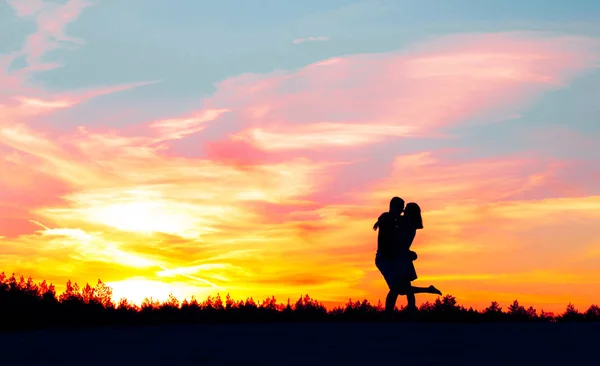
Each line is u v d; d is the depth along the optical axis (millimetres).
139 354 8133
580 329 10461
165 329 11133
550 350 8195
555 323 11641
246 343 9000
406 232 12734
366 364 7223
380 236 12805
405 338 9398
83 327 11992
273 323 12156
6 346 9141
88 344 9195
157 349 8531
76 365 7422
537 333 9938
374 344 8805
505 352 8047
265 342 9086
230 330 10750
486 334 9820
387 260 12742
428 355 7832
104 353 8289
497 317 12539
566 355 7820
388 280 12680
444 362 7340
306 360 7523
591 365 7195
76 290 12656
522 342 8914
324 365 7184
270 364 7293
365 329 10609
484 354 7895
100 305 12703
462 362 7344
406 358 7625
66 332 11008
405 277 12617
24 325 11883
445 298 12633
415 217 12820
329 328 10844
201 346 8758
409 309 12648
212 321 12852
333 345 8719
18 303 12078
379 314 12828
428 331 10266
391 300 12711
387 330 10438
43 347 8961
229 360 7590
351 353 8008
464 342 8922
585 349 8258
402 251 12719
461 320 12523
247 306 13023
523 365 7184
